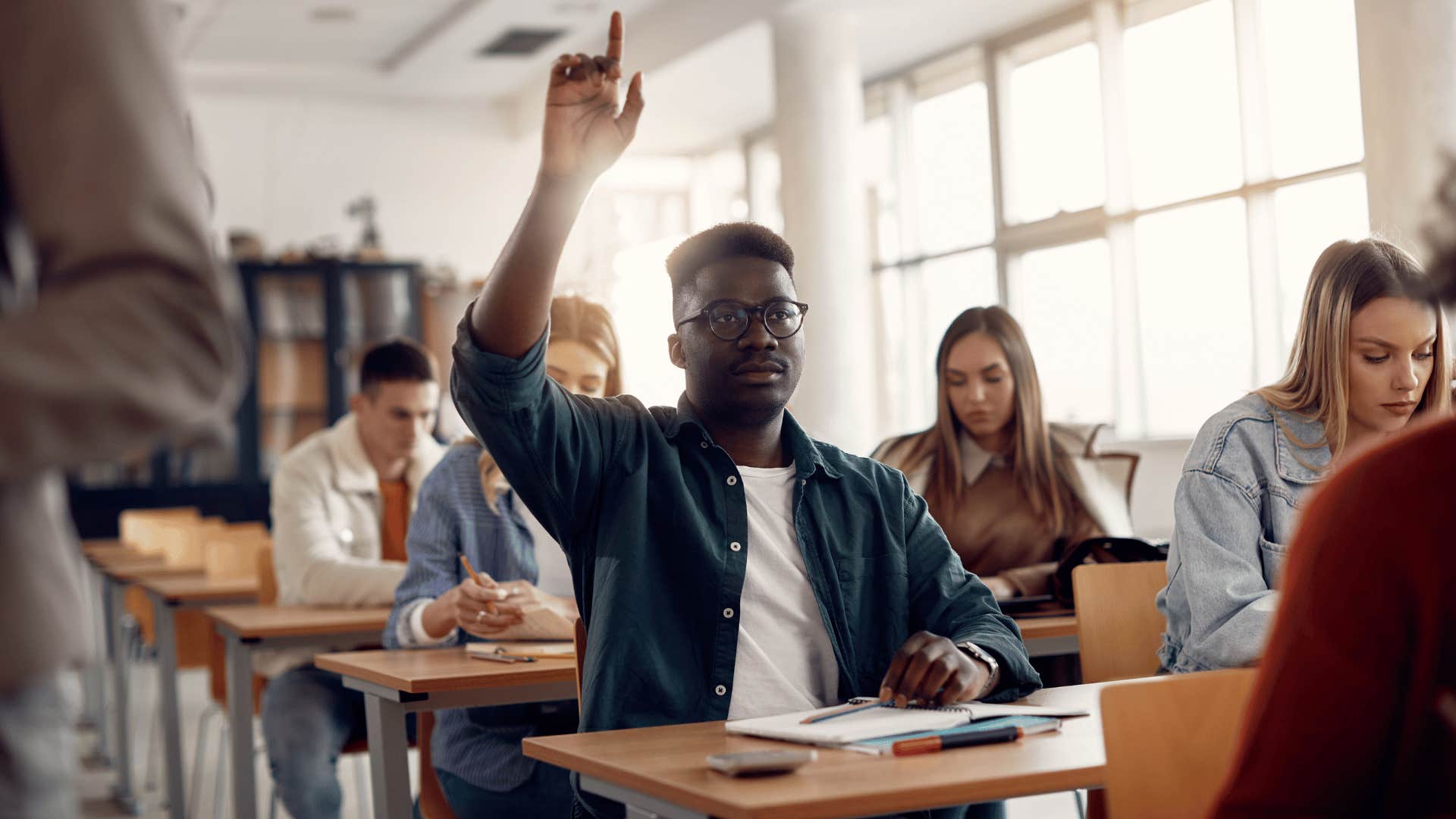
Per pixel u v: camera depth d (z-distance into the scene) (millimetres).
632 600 1701
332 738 2914
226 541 4555
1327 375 2094
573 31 8297
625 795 1319
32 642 736
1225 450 2123
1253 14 5914
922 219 8086
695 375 1809
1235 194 5992
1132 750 1233
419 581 2584
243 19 8055
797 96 6945
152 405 692
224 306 741
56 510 792
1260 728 781
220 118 9195
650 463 1784
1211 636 2002
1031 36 7117
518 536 2619
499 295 1567
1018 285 7324
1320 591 762
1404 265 2061
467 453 2666
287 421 8875
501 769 2373
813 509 1813
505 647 2381
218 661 3795
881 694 1523
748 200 9680
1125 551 2756
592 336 2666
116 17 740
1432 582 723
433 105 9703
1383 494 744
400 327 9125
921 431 3402
